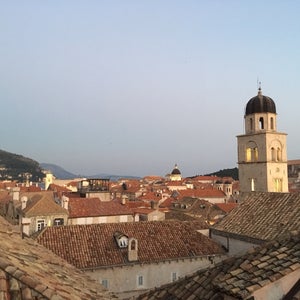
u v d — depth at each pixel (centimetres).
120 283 3095
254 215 3503
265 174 7294
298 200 3334
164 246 3450
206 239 3653
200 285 934
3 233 1109
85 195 7881
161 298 992
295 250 833
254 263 827
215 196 12050
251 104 7656
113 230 3559
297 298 674
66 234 3359
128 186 16375
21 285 597
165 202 9906
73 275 1098
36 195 6825
